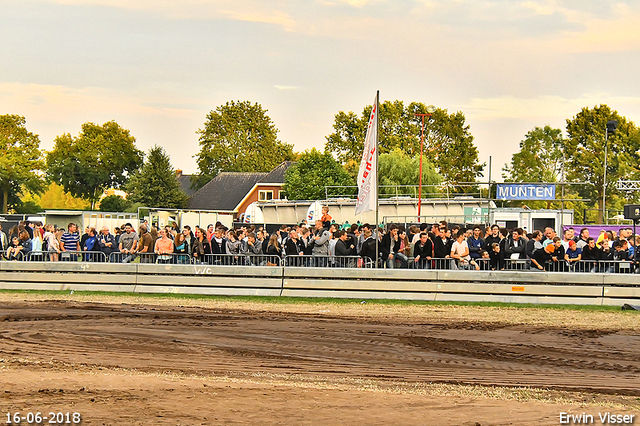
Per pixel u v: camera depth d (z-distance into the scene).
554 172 72.31
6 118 94.12
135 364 10.14
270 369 10.08
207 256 20.09
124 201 91.31
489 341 12.72
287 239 20.28
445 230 19.45
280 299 18.70
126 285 19.70
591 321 15.30
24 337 12.33
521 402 8.16
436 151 89.81
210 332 13.15
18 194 97.44
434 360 11.05
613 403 8.30
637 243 20.12
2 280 20.30
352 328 13.87
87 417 6.98
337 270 18.78
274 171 87.00
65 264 20.05
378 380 9.44
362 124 88.50
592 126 71.12
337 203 40.19
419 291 18.41
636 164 66.19
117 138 111.62
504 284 18.12
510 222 31.62
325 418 7.18
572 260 18.61
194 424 6.83
